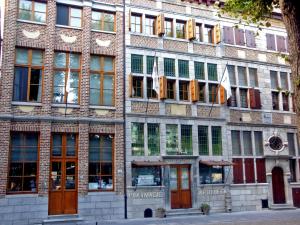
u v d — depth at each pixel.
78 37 18.44
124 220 17.00
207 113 20.80
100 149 18.05
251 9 10.17
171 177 19.19
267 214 18.98
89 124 17.78
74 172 17.25
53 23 17.84
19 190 16.11
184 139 19.97
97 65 18.83
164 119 19.56
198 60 21.23
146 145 18.89
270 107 22.86
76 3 18.66
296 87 5.04
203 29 21.88
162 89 19.47
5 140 15.95
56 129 17.11
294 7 5.10
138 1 20.30
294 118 23.53
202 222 16.00
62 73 17.98
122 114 18.59
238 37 22.92
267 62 23.44
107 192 17.50
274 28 24.31
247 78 22.58
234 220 16.59
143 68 19.69
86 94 17.89
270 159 21.89
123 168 18.05
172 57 20.53
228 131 21.17
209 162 19.72
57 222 15.85
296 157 22.83
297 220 16.50
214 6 22.19
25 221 15.72
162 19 20.30
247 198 20.73
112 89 18.92
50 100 17.14
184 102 20.31
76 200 16.94
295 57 5.08
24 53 17.38
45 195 16.23
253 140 21.80
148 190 18.36
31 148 16.69
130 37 19.69
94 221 16.64
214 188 19.94
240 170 21.05
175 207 18.92
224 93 21.20
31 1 17.88
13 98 16.78
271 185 21.55
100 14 19.36
